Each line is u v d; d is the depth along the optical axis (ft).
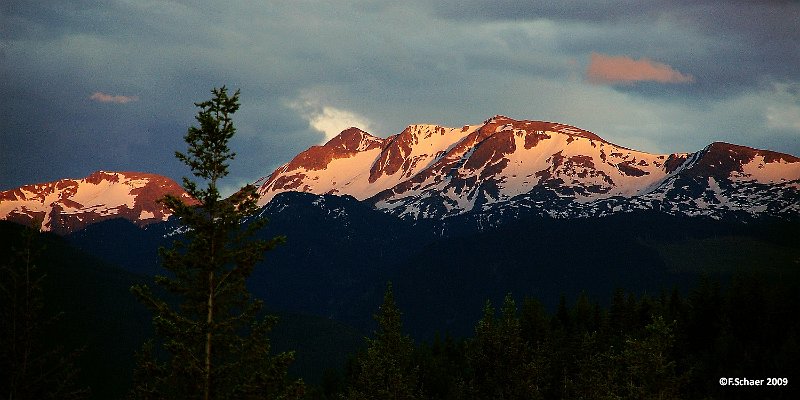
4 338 364.58
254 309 287.28
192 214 282.15
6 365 362.12
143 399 282.56
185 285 282.56
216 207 285.23
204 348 288.92
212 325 280.10
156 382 290.15
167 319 279.90
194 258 281.54
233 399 281.95
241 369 289.53
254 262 285.64
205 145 287.28
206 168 287.48
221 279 284.61
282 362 287.48
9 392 362.74
